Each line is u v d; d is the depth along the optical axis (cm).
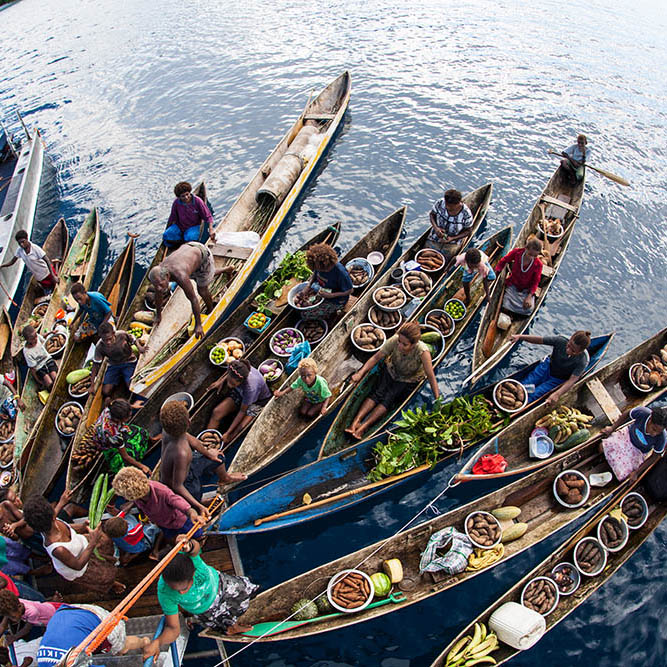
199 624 666
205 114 1814
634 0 2714
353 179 1469
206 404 877
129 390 933
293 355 944
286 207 1285
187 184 1084
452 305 1034
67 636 496
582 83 1872
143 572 714
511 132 1622
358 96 1819
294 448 873
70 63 2269
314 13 2509
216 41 2317
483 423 828
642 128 1636
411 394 879
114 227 1394
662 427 718
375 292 1032
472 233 1190
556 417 836
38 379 976
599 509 779
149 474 793
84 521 749
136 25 2595
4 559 666
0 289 1217
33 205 1481
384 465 790
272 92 1891
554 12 2481
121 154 1667
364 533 774
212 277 980
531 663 645
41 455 870
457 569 684
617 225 1303
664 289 1158
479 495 816
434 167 1495
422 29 2278
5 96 2070
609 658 649
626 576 718
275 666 647
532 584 666
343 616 652
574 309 1112
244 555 750
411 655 653
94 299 979
